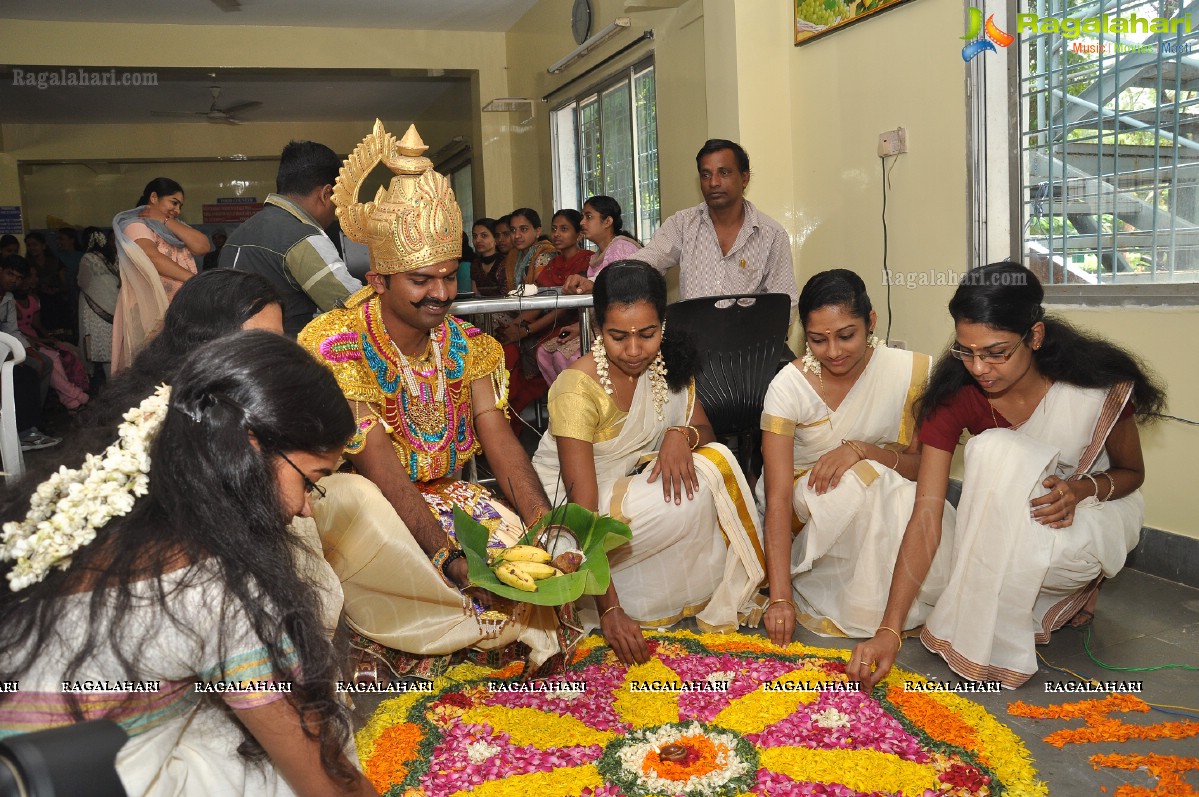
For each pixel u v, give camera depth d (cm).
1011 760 193
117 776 85
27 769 80
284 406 122
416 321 235
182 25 848
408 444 249
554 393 272
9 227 1256
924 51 396
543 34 852
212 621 121
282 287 329
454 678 245
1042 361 245
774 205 498
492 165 973
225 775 134
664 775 191
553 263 594
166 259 505
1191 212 303
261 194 1411
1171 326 303
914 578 239
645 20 657
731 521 267
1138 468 254
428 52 932
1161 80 310
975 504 235
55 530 120
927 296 409
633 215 742
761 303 338
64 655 120
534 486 259
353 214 231
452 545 235
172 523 122
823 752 198
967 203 378
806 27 471
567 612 242
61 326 962
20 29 812
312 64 888
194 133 1313
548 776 192
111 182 1355
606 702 227
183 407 123
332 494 216
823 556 274
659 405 278
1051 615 257
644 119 706
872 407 274
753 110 489
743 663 247
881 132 428
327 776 131
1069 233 350
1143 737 203
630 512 264
